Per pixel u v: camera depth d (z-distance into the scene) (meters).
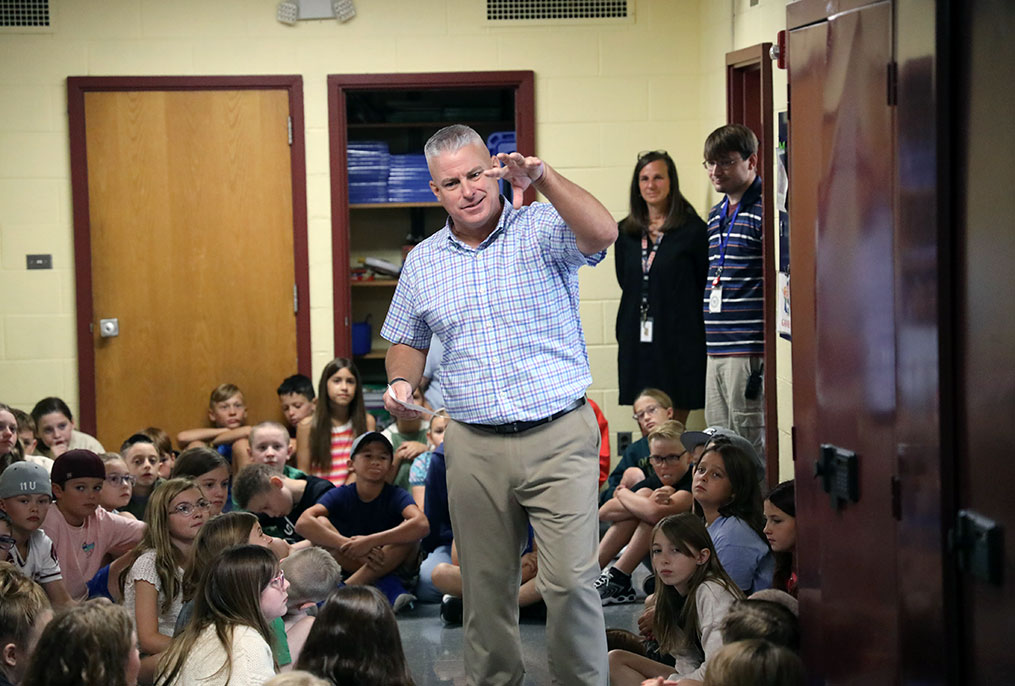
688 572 3.50
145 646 3.73
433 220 7.76
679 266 5.93
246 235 6.81
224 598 3.02
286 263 6.83
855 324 2.63
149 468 5.27
